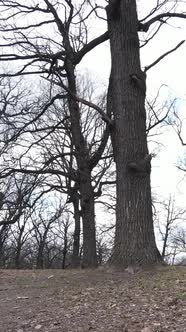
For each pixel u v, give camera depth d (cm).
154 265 1121
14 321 816
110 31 1272
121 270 1121
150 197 1173
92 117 3288
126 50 1235
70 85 2114
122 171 1177
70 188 2495
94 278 1106
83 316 797
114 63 1245
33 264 5425
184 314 739
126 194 1159
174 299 814
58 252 5406
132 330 694
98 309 830
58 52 1997
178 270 1078
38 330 750
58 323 773
